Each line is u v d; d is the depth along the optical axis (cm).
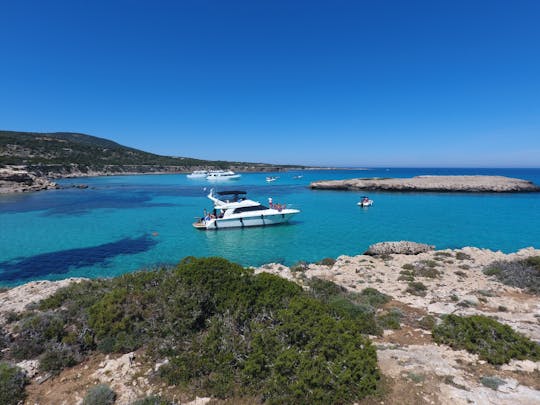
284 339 630
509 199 4800
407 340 739
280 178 12119
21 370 591
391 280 1305
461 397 507
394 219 3275
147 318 753
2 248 2291
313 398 501
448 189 5847
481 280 1291
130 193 6331
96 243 2433
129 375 593
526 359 629
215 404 517
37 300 990
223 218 2791
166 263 1931
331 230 2791
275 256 2081
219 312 770
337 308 810
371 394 520
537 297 1080
